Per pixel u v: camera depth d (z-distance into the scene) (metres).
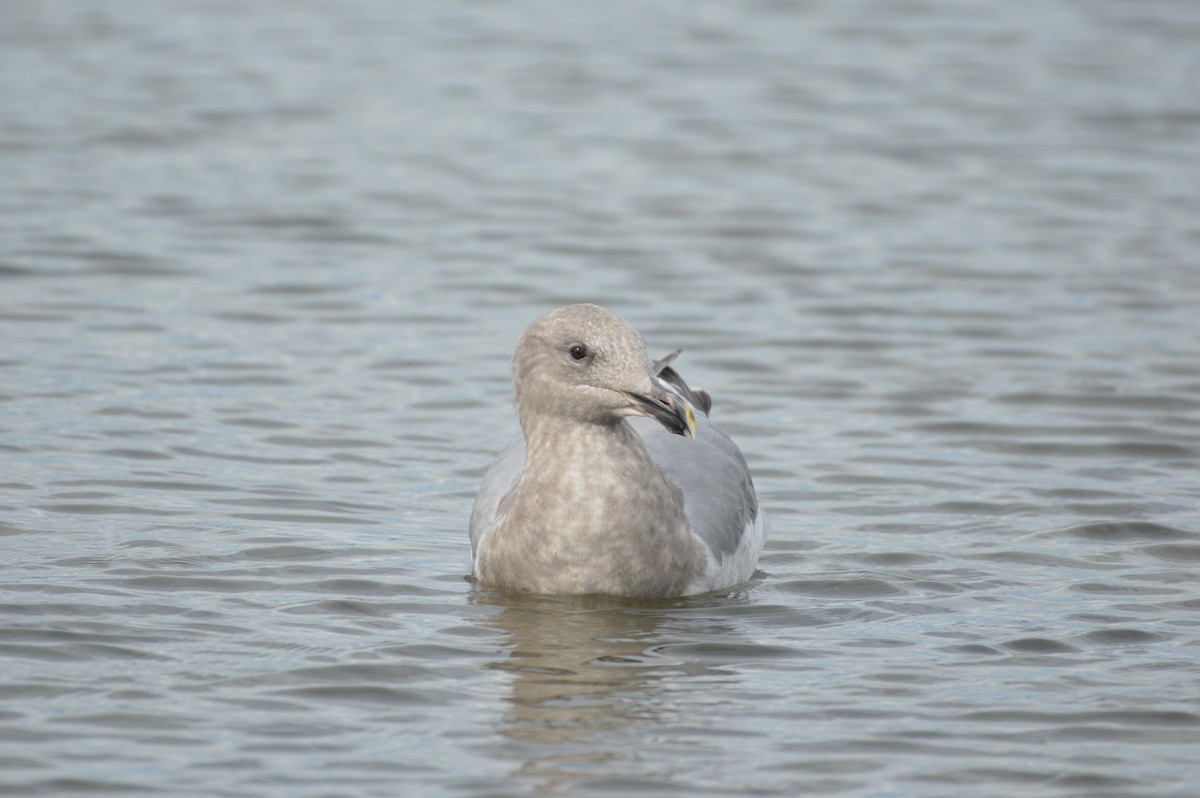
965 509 13.66
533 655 10.54
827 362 17.73
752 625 11.20
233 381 16.69
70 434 14.94
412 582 11.89
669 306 19.73
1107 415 16.02
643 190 25.17
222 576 11.84
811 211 24.12
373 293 19.98
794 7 39.81
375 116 29.52
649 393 11.25
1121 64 33.97
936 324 19.06
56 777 8.73
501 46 35.44
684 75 32.91
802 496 14.03
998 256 21.91
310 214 23.39
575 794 8.66
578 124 29.25
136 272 20.47
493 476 12.74
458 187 25.12
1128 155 27.23
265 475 14.20
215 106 29.78
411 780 8.77
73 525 12.78
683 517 11.87
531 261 21.52
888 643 10.84
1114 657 10.57
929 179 25.88
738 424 15.88
